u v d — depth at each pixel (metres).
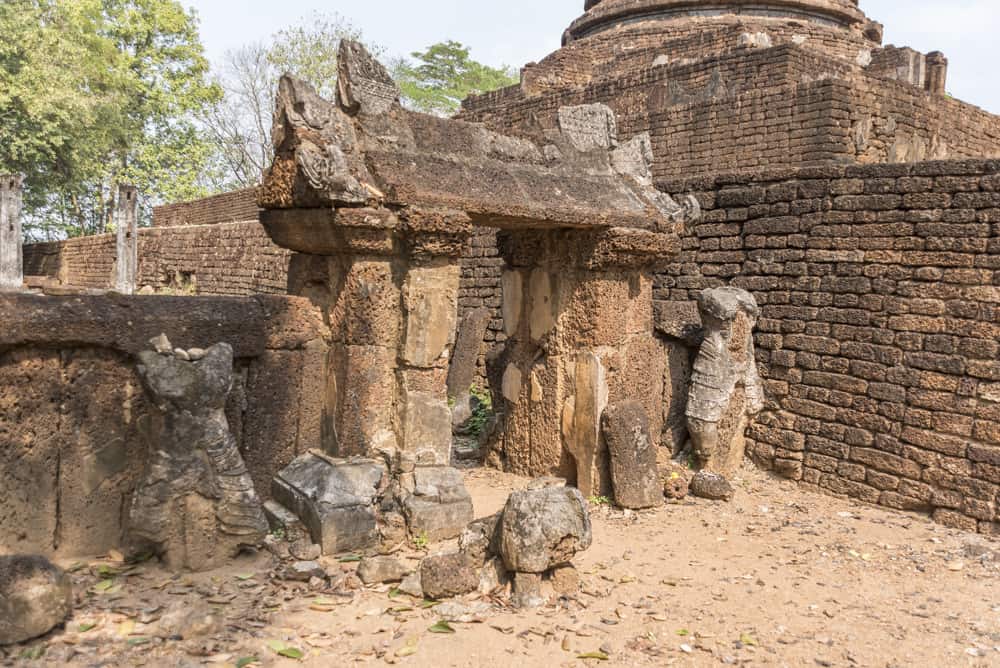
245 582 4.30
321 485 4.84
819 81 12.27
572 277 6.50
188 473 4.30
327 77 27.53
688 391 7.22
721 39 16.20
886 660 3.94
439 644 3.85
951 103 14.41
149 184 28.42
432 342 5.25
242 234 16.69
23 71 22.25
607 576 4.86
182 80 29.95
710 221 7.92
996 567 5.25
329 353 5.29
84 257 26.11
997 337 5.86
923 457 6.24
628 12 20.11
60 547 4.44
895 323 6.45
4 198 17.25
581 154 6.53
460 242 5.22
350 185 4.73
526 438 7.00
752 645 4.04
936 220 6.21
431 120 5.59
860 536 5.83
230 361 4.46
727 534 5.80
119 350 4.48
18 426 4.23
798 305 7.14
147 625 3.77
